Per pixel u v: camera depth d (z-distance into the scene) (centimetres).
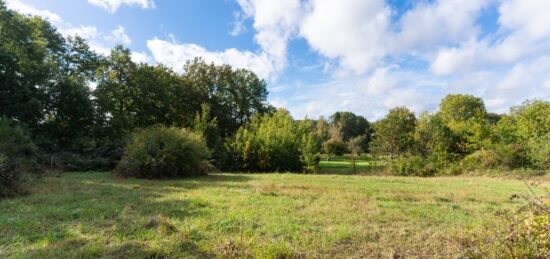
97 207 730
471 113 4675
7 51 1747
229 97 3412
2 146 1369
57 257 423
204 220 621
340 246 497
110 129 2322
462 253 436
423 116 2853
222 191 1034
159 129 1692
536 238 361
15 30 1878
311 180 1547
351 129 6725
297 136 2919
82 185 1148
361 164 3466
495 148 2220
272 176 1792
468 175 2116
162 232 533
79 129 2169
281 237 530
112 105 2467
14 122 1694
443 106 5003
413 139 2842
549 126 2103
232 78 3403
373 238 541
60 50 2431
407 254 468
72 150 2050
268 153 2494
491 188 1299
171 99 2973
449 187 1328
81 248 454
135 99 2734
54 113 2106
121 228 556
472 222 641
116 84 2588
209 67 3269
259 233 550
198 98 3200
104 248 454
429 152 2661
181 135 1700
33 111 1866
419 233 571
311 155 2534
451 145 2595
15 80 1772
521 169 1981
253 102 3606
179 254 442
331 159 4388
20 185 928
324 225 620
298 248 477
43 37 2236
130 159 1517
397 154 2847
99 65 2617
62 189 1030
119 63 2662
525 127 2234
